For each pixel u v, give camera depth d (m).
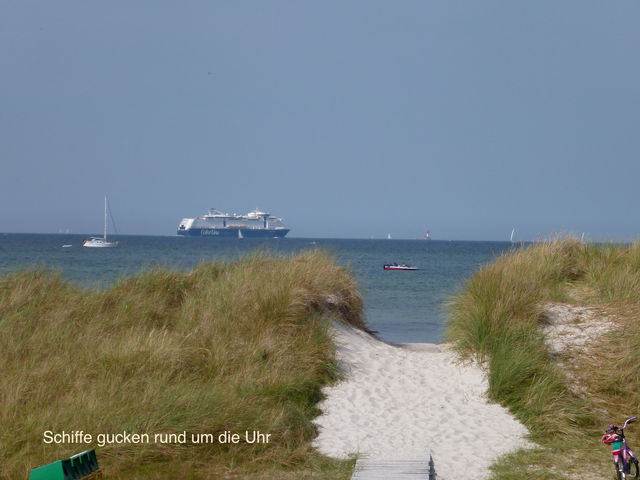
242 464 11.69
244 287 19.45
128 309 19.12
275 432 12.77
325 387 16.03
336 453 12.34
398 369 17.67
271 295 18.48
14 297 18.61
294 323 18.08
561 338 17.30
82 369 14.59
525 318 18.23
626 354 15.82
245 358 15.80
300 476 11.15
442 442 12.86
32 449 11.41
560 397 14.47
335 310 20.70
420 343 23.75
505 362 15.78
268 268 22.16
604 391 14.98
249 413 13.15
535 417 13.89
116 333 17.34
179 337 16.53
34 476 9.56
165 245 181.50
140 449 11.71
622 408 14.40
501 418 14.27
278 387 14.75
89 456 10.27
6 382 13.70
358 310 22.42
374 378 16.91
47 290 20.00
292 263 21.80
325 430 13.59
